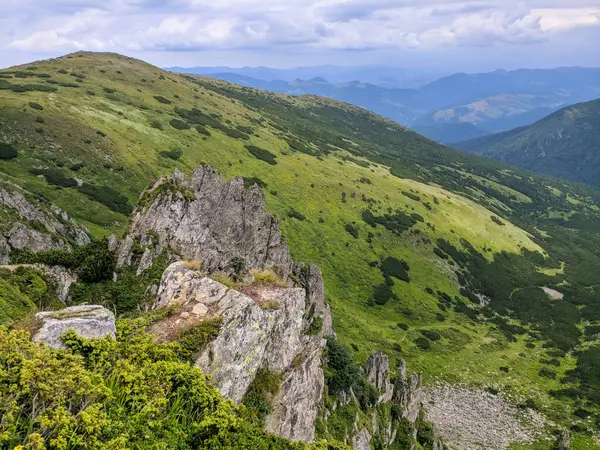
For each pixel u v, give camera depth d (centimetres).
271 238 5488
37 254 3353
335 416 3319
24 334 1352
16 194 5672
